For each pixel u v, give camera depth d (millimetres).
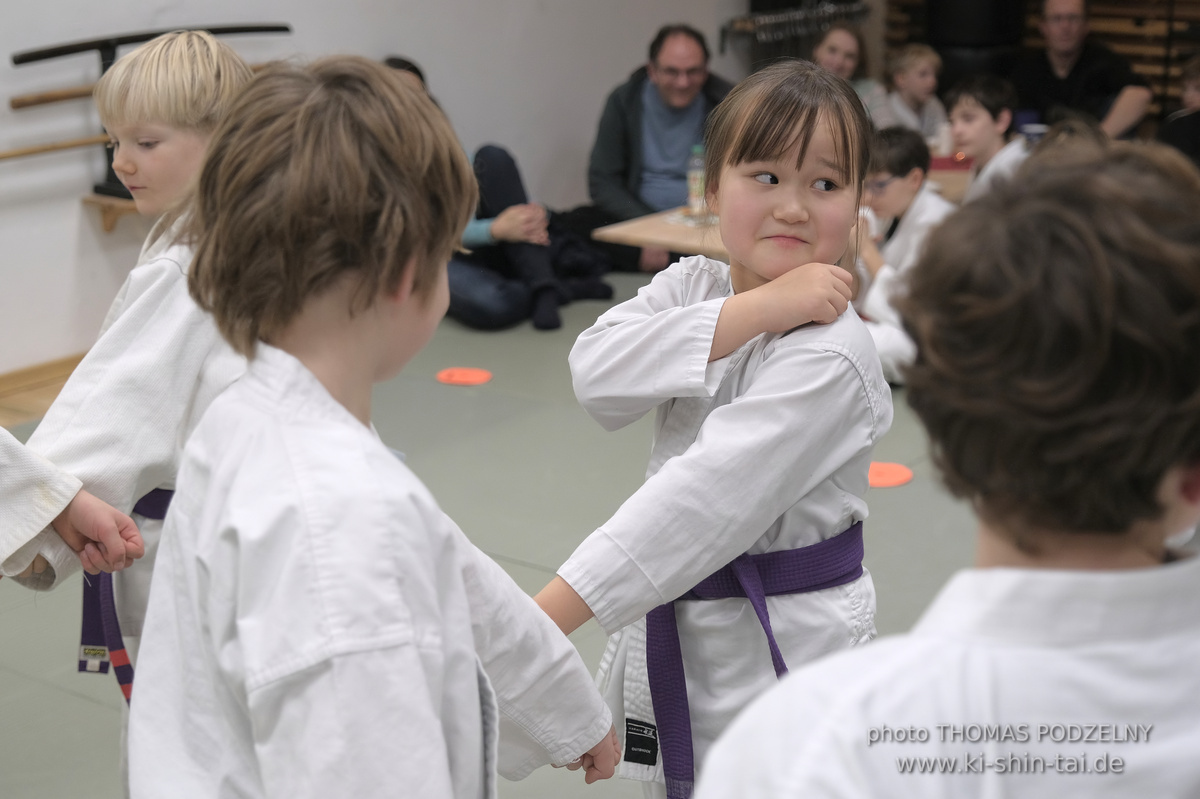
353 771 763
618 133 5805
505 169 5129
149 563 1496
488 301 4777
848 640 1302
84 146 4363
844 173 1264
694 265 1439
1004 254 564
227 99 1534
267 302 834
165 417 1403
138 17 4434
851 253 1374
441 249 870
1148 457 561
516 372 4324
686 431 1345
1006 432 577
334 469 817
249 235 814
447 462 3486
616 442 3652
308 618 778
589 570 1212
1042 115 6367
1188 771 573
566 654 1056
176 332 1398
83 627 1580
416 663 793
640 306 1396
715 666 1317
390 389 4117
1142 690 577
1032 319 551
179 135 1521
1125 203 558
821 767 577
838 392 1228
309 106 813
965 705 585
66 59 4254
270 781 788
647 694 1361
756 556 1278
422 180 833
